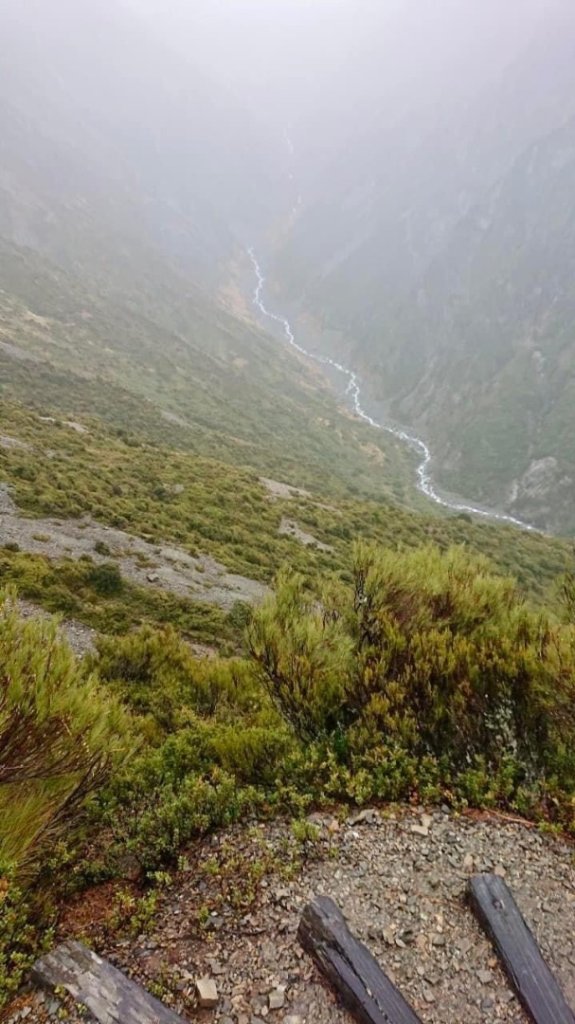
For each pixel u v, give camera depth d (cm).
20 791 384
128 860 438
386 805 485
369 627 623
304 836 445
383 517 5831
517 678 532
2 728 359
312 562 3534
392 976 333
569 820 461
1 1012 305
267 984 329
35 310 17712
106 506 3272
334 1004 317
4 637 410
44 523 2695
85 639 1722
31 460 3697
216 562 3016
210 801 471
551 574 5556
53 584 2025
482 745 525
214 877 411
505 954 340
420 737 530
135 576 2452
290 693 580
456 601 632
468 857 428
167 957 348
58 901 397
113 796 488
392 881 406
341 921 352
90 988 310
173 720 841
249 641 617
